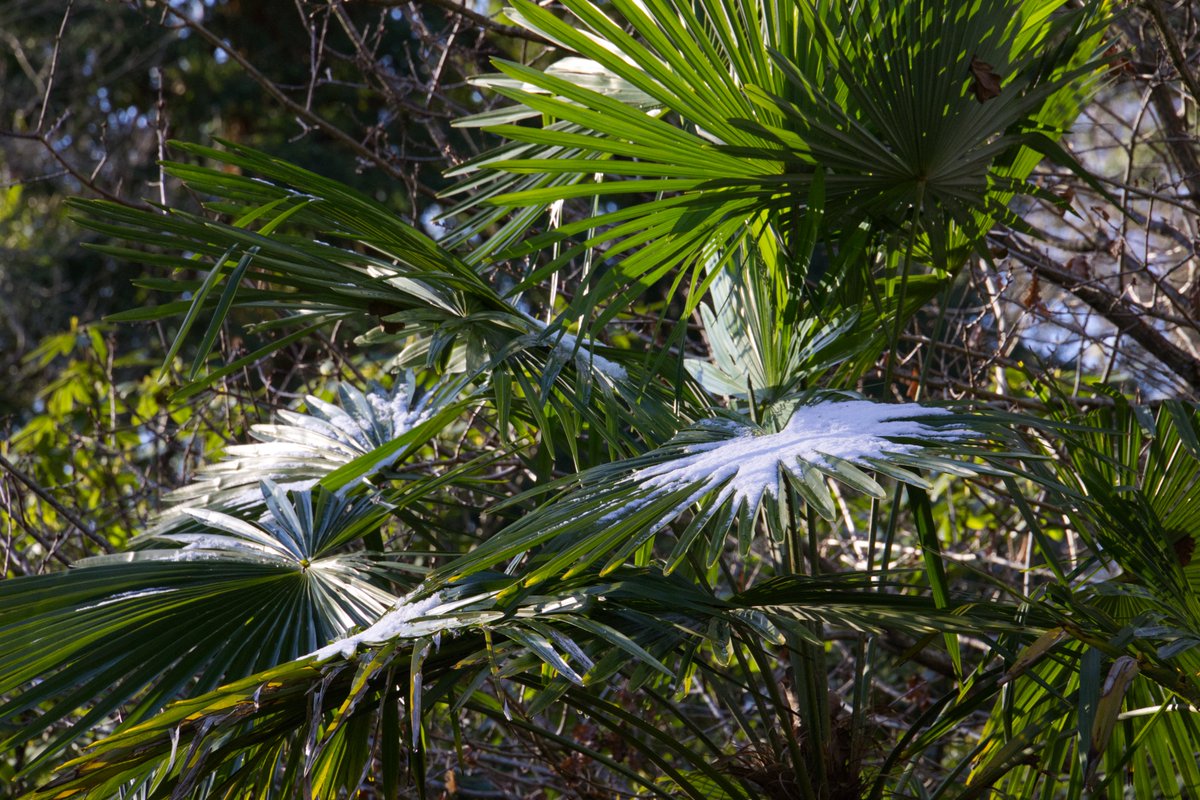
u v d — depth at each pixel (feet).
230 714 11.26
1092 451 12.46
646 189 12.55
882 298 14.26
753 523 11.21
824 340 13.52
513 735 16.38
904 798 13.26
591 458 13.78
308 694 11.30
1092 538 13.01
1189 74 15.35
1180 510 13.02
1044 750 13.24
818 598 12.36
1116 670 11.35
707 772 12.80
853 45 12.29
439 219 14.01
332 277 13.03
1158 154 20.24
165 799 11.70
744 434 12.48
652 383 13.75
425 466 16.98
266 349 12.89
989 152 12.88
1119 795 13.67
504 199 12.42
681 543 11.32
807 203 12.91
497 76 14.01
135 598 12.32
